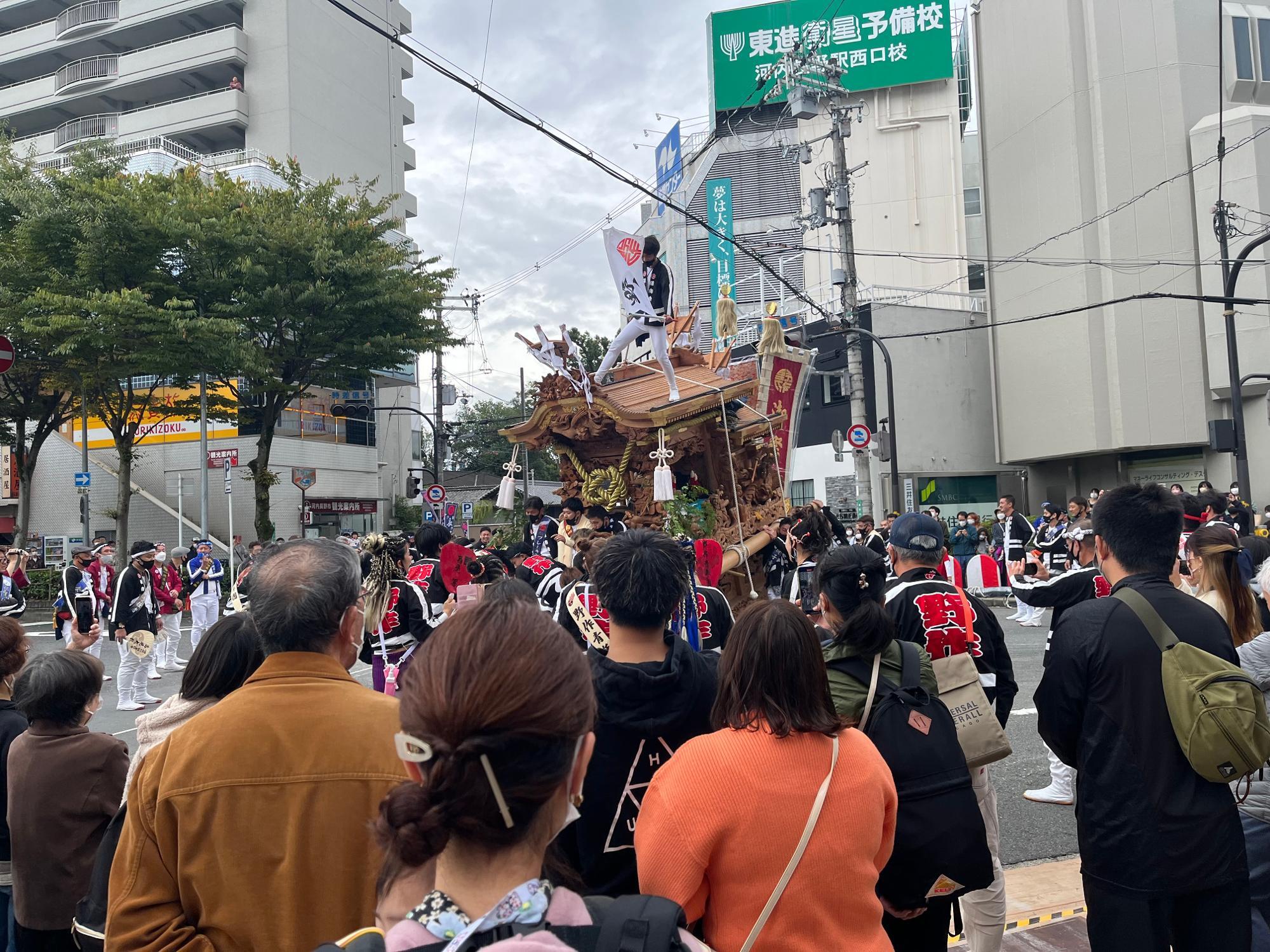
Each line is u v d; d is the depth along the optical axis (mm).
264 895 1877
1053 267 23953
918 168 31641
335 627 2152
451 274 23453
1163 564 2824
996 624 3680
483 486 48844
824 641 2930
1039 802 5895
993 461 27250
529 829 1254
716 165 34719
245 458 28719
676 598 2596
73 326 17828
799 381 9773
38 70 38906
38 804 2980
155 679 12438
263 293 20094
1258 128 21109
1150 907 2586
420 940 1158
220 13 35250
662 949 1196
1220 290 21516
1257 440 21250
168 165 28156
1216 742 2486
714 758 2061
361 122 38031
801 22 33250
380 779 1975
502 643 1259
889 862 2516
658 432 7426
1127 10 22594
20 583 13484
